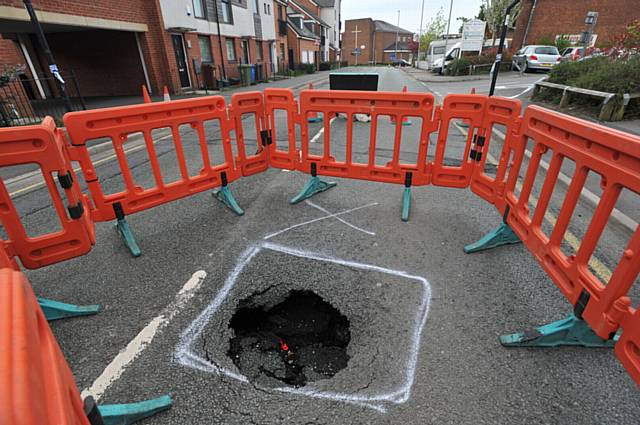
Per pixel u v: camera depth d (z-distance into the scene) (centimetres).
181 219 409
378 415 189
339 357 242
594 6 2444
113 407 184
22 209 461
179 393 202
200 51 1756
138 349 232
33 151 245
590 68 1005
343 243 351
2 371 57
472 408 192
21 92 849
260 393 202
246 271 308
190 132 911
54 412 66
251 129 934
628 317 168
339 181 526
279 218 407
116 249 350
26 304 77
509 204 317
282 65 3144
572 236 360
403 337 238
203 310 265
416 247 343
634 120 786
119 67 1462
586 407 192
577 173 216
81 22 1065
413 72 3203
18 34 1387
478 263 317
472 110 365
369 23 8244
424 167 404
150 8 1362
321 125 943
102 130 321
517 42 2719
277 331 267
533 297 274
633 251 165
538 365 217
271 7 2683
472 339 236
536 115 275
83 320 258
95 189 330
